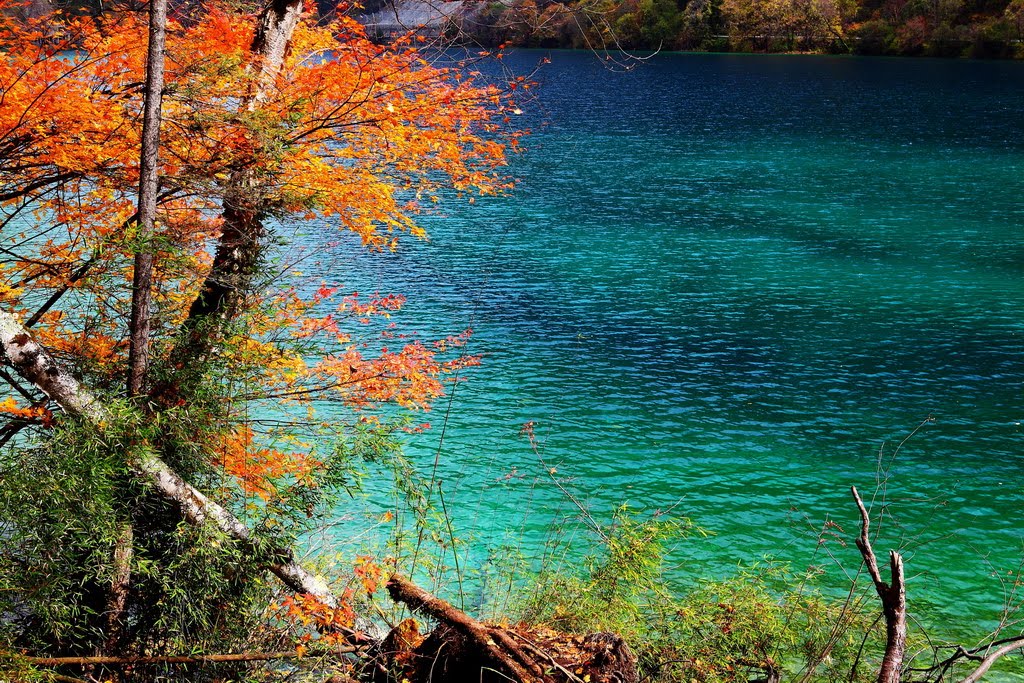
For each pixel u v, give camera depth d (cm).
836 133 10531
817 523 2217
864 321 4203
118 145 956
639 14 14250
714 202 7088
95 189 1049
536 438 2705
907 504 2358
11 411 789
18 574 691
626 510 2219
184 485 814
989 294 4644
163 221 1031
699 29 19412
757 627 945
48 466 715
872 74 15800
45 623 746
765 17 19188
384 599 1047
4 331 760
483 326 3941
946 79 14912
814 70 16512
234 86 1060
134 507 812
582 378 3316
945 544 2108
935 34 17800
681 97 13725
